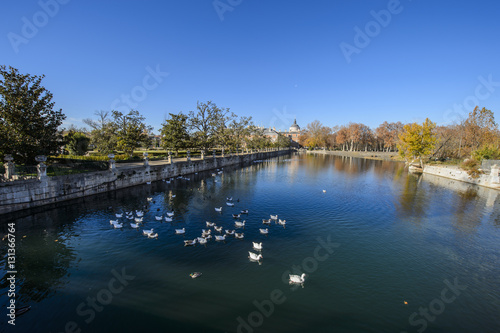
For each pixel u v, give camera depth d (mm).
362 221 24578
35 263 15633
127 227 21641
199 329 10562
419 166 66000
